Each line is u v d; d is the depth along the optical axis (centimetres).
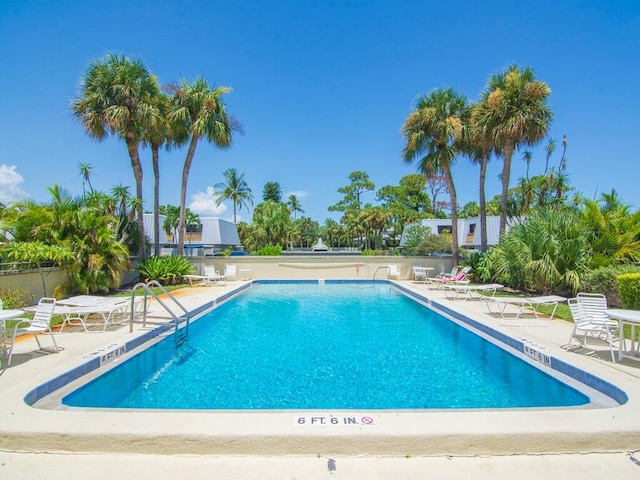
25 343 589
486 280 1515
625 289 719
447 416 320
